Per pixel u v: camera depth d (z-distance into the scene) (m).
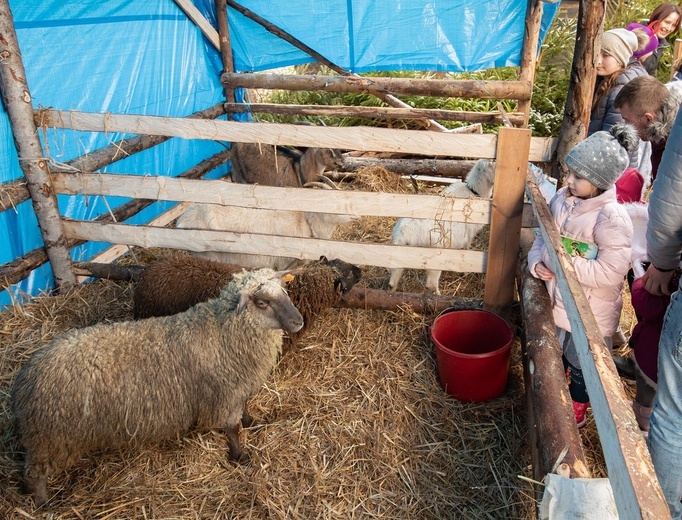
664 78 9.29
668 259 2.14
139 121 4.00
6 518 2.79
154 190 4.16
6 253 4.41
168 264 3.87
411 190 7.04
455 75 9.02
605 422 1.59
